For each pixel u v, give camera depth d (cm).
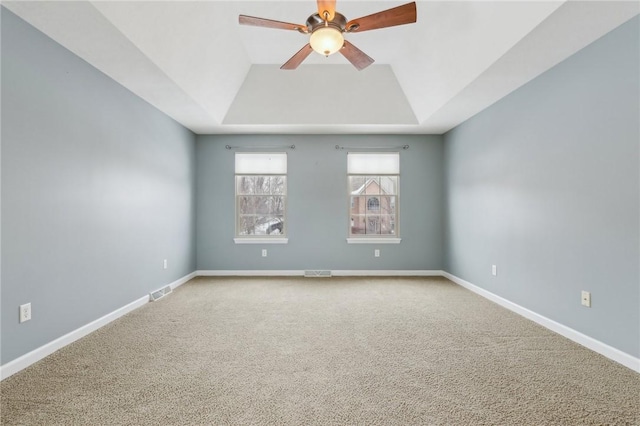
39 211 223
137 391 182
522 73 291
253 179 521
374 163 520
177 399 175
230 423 155
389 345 247
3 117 198
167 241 416
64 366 212
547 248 286
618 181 219
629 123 211
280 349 240
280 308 343
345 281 473
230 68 367
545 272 289
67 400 173
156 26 241
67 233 248
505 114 347
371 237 521
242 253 516
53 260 235
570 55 257
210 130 491
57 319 238
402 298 383
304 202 517
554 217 278
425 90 384
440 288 432
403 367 212
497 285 365
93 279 278
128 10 213
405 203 519
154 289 383
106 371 205
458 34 278
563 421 157
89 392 181
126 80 305
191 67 311
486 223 387
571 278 259
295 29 233
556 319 276
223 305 353
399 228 520
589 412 164
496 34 246
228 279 486
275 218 523
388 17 215
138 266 349
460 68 306
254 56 380
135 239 343
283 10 298
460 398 176
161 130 399
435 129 488
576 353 232
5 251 199
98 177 283
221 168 514
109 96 298
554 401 173
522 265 321
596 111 235
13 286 204
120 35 228
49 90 230
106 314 296
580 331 251
